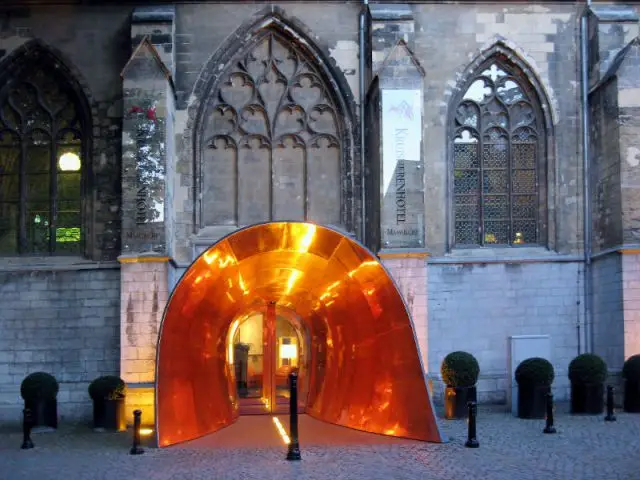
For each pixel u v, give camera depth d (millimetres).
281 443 16641
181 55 24531
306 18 24859
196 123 24422
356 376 18609
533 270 24641
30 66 24656
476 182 25281
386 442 16547
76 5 24516
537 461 14328
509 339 22453
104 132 24219
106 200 24031
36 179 24688
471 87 25375
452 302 24328
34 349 23531
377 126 23250
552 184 25062
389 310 16875
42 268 23703
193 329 17234
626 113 23297
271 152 24859
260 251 17203
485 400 23953
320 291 19172
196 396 17656
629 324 22703
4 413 22672
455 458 14672
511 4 25188
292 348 22891
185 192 24188
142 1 24500
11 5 24375
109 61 24422
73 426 21125
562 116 25188
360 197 24562
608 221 23891
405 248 22594
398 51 23078
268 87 25016
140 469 14047
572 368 21375
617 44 24594
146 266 22000
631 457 14719
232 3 24734
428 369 23078
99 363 23469
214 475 13367
